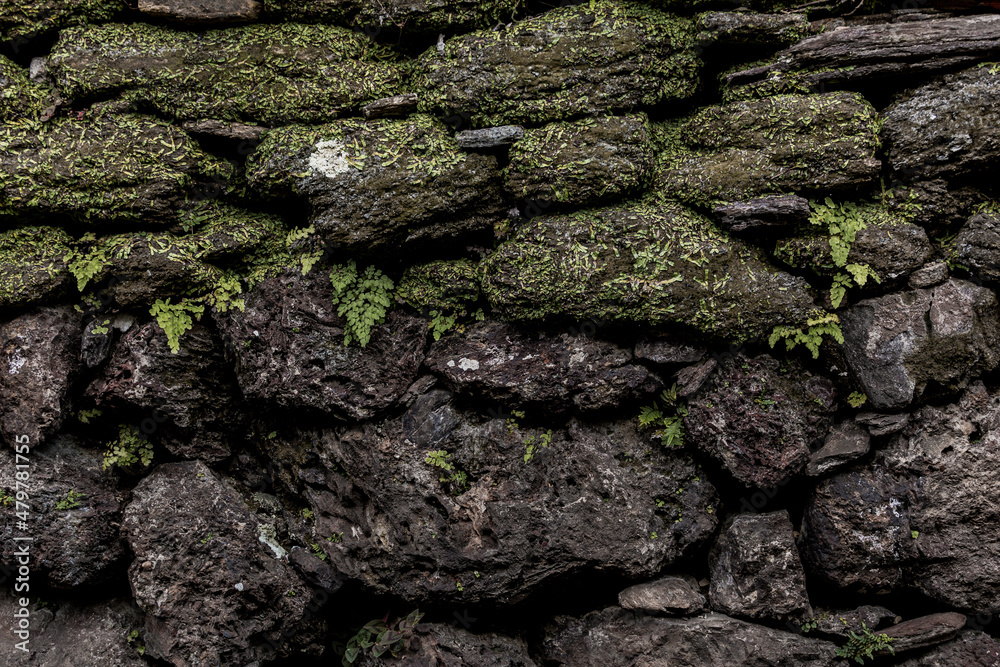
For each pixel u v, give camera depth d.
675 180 4.38
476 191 4.39
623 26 4.35
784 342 4.31
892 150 4.19
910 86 4.22
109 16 4.48
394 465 4.38
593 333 4.36
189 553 4.34
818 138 4.14
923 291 4.16
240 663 4.38
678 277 4.15
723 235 4.29
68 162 4.26
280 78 4.44
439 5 4.45
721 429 4.24
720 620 4.21
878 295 4.20
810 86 4.24
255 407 4.71
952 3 4.32
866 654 4.11
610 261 4.19
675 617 4.29
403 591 4.39
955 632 4.17
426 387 4.45
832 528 4.17
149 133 4.37
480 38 4.40
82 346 4.35
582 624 4.47
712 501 4.41
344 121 4.43
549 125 4.36
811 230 4.21
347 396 4.42
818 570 4.22
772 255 4.33
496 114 4.40
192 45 4.43
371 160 4.30
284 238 4.60
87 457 4.51
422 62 4.53
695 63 4.44
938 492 4.13
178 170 4.40
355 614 4.77
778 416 4.23
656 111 4.62
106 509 4.44
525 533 4.27
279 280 4.47
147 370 4.34
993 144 3.96
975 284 4.17
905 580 4.22
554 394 4.32
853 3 4.38
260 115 4.47
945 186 4.12
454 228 4.45
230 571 4.38
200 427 4.58
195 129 4.42
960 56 4.07
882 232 4.11
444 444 4.41
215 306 4.41
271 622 4.43
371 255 4.48
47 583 4.45
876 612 4.23
